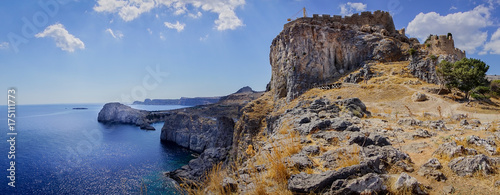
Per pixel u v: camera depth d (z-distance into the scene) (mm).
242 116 58312
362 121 16562
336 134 10734
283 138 11695
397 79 48719
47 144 62594
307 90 58688
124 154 69938
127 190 43625
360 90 46531
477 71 38375
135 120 136250
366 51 63281
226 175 7152
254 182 6391
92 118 132500
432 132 13086
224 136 75812
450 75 39469
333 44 64438
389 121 17969
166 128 107625
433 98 37250
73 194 41000
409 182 5590
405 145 10375
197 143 90938
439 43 54781
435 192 5734
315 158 8141
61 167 51250
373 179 5551
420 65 50938
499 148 8500
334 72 62438
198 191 6309
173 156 76562
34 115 123562
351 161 6887
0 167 47156
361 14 72062
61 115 132375
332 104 20406
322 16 71250
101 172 52500
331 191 5441
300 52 63406
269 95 77812
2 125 71938
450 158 7652
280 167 6621
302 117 15375
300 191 5645
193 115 105250
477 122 16094
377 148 8180
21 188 41375
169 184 46000
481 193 5457
